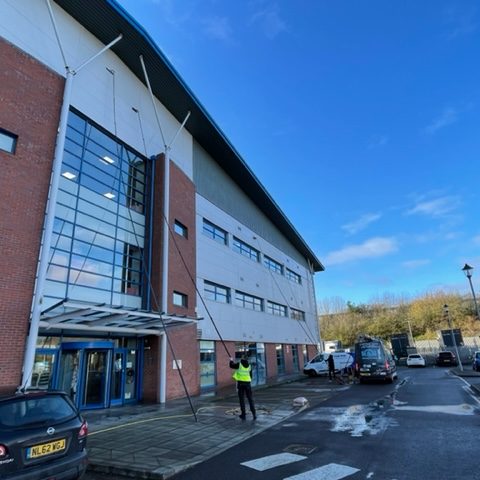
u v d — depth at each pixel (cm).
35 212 1195
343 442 793
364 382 2259
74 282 1371
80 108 1534
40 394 554
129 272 1661
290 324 3759
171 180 1925
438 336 6109
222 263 2527
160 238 1769
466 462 624
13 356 1062
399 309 8012
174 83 1964
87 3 1532
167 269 1747
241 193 3083
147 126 1938
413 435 831
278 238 3875
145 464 674
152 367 1631
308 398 1579
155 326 1575
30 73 1273
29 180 1195
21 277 1122
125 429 999
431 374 2888
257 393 1919
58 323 1232
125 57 1819
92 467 681
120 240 1639
